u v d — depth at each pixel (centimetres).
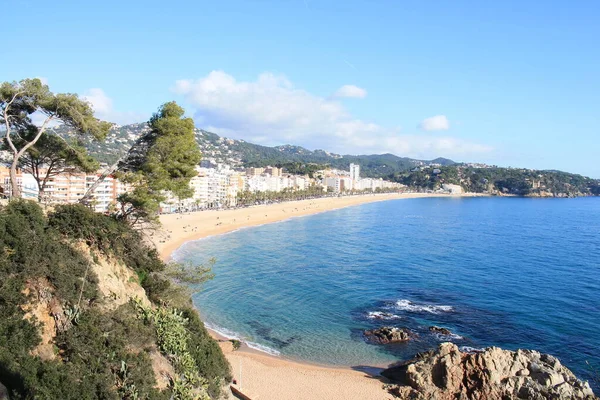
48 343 2000
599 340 4616
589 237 13012
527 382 3366
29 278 2084
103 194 12194
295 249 10069
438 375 3559
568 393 3253
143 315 2603
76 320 2136
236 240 11312
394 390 3547
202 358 2861
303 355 4306
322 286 6744
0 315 1906
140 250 3059
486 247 10856
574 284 7025
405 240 11906
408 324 5097
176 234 11450
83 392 1847
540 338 4669
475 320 5225
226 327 4991
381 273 7681
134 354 2273
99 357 2075
